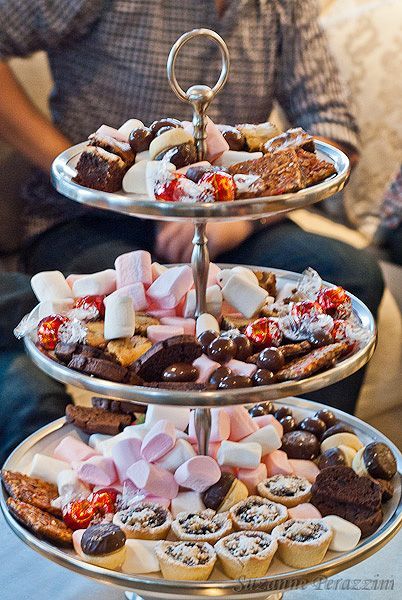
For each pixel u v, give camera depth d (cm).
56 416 165
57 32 195
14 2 194
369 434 111
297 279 113
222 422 105
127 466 102
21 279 181
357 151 227
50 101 210
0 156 214
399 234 232
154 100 200
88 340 97
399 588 102
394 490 101
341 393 196
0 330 174
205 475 99
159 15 195
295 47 217
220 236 201
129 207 86
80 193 89
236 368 93
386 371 221
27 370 170
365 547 92
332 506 98
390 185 234
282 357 93
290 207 87
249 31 204
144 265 104
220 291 103
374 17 258
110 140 97
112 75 199
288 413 114
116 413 113
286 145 100
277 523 96
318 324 96
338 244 211
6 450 164
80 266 197
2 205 217
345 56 255
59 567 105
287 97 223
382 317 219
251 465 103
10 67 203
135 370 94
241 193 89
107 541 91
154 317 102
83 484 103
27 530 96
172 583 87
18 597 100
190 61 199
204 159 98
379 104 253
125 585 89
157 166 92
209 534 95
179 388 91
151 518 97
